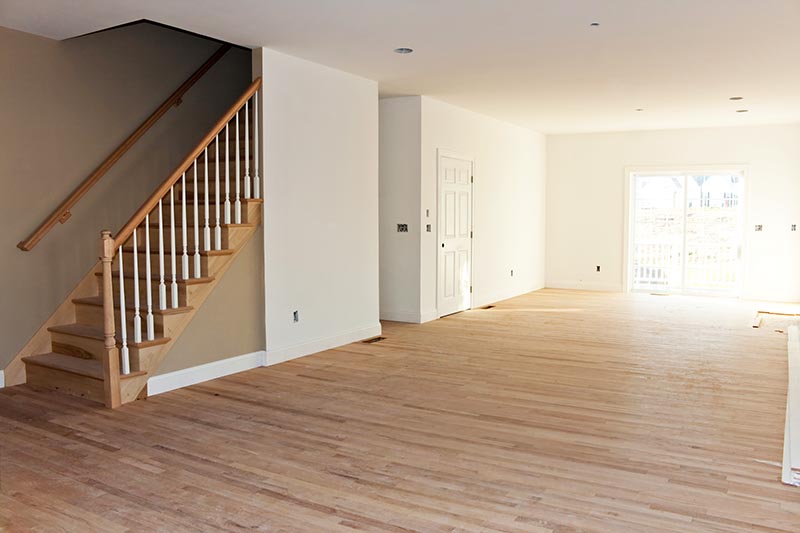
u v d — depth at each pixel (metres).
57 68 4.97
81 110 5.16
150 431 3.77
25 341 4.86
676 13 4.34
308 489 2.97
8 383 4.75
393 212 7.62
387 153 7.60
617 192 10.53
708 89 6.90
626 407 4.24
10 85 4.67
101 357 4.64
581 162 10.78
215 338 4.97
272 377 5.02
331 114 5.96
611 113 8.57
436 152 7.68
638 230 10.61
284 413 4.11
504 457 3.36
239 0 4.05
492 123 9.03
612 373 5.16
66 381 4.56
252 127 5.37
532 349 6.08
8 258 4.71
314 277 5.86
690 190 10.17
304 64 5.62
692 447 3.50
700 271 10.17
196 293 4.78
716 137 9.78
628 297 9.90
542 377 5.03
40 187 4.89
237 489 2.97
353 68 5.95
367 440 3.62
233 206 5.50
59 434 3.71
